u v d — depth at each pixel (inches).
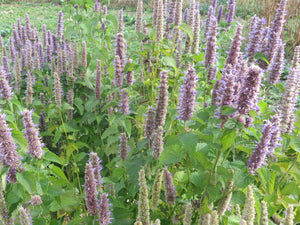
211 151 17.1
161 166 18.3
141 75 28.2
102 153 24.3
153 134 18.7
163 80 17.8
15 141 14.8
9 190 14.4
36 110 26.6
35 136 14.0
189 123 17.4
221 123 14.6
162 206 19.8
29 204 16.5
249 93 13.4
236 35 19.9
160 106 18.1
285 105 20.1
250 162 15.1
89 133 28.0
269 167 18.6
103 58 26.3
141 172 13.0
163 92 18.0
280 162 21.3
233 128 13.9
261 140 14.8
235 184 15.3
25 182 13.6
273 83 24.0
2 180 13.9
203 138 15.2
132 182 18.3
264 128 14.7
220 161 16.7
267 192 17.4
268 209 18.0
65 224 20.7
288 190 19.1
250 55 23.8
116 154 23.6
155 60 25.7
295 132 22.4
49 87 28.3
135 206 19.0
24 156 16.9
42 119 26.6
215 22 22.3
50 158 14.8
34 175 14.7
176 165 21.6
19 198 14.3
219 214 15.8
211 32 22.5
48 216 19.4
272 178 17.5
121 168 20.1
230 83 14.1
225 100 14.2
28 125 13.9
